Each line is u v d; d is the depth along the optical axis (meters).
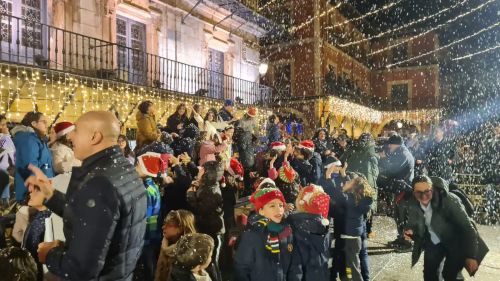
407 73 33.94
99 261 1.89
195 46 15.14
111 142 2.12
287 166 5.09
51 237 2.88
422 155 8.09
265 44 26.41
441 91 32.62
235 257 2.99
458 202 3.87
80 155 2.11
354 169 6.55
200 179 4.18
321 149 9.40
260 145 9.48
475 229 3.82
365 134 6.68
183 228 3.32
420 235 4.08
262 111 17.27
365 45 34.19
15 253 2.19
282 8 25.64
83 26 10.52
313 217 3.14
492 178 8.62
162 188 4.36
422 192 3.86
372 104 32.69
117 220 1.97
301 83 25.08
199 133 6.77
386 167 6.80
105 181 1.95
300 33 25.14
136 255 2.17
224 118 9.76
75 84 9.04
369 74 34.84
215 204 4.13
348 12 29.73
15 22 8.99
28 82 8.07
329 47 26.33
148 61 12.97
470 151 9.52
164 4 13.53
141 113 6.12
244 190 7.62
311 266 3.08
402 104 33.88
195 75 14.19
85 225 1.88
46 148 4.50
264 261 2.91
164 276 3.16
